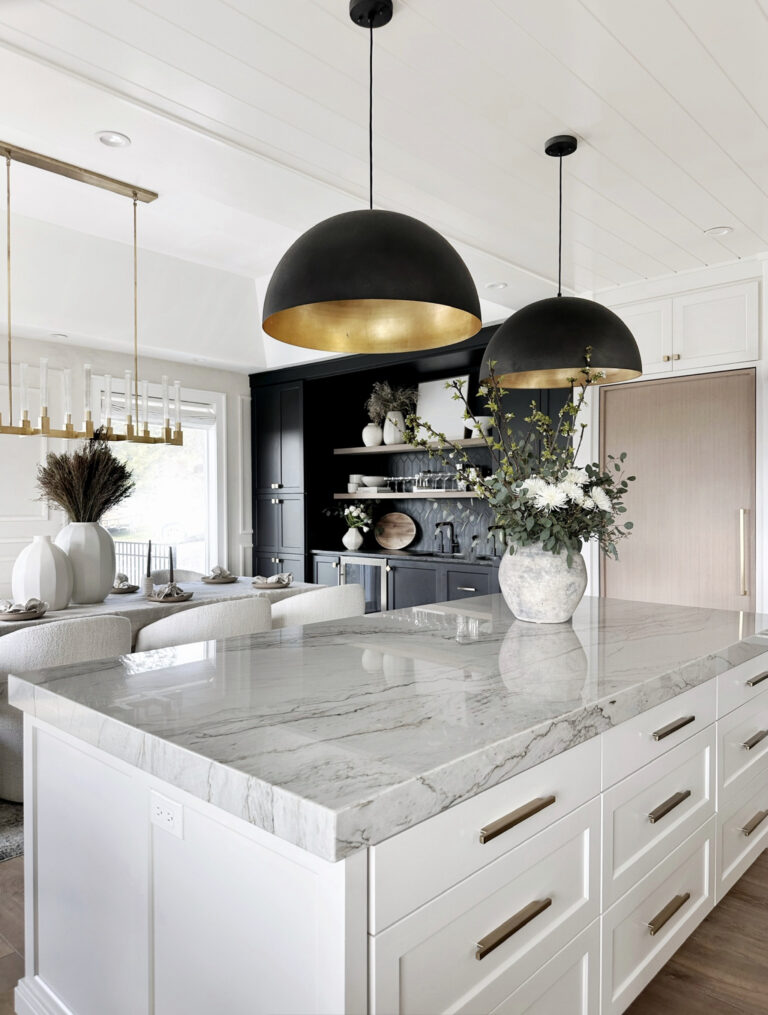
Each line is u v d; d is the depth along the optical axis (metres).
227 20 1.77
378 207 2.92
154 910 1.25
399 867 0.97
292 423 6.01
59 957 1.53
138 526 5.83
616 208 2.96
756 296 3.54
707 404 3.75
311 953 0.96
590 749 1.39
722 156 2.54
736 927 2.02
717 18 1.82
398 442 5.77
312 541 6.00
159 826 1.23
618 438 4.11
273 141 2.38
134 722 1.22
